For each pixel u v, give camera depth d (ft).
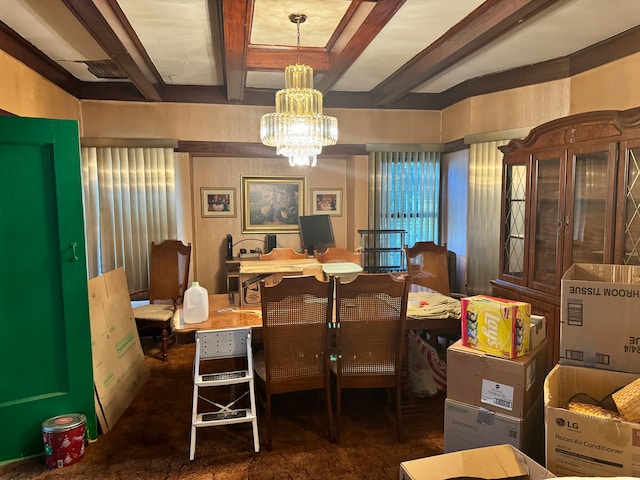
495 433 5.90
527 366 5.73
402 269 16.20
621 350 5.16
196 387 7.75
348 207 17.62
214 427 8.78
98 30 8.70
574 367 5.41
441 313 8.86
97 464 7.52
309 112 9.87
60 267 7.86
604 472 4.42
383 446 8.04
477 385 6.03
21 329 7.70
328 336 8.05
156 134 14.92
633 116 7.82
